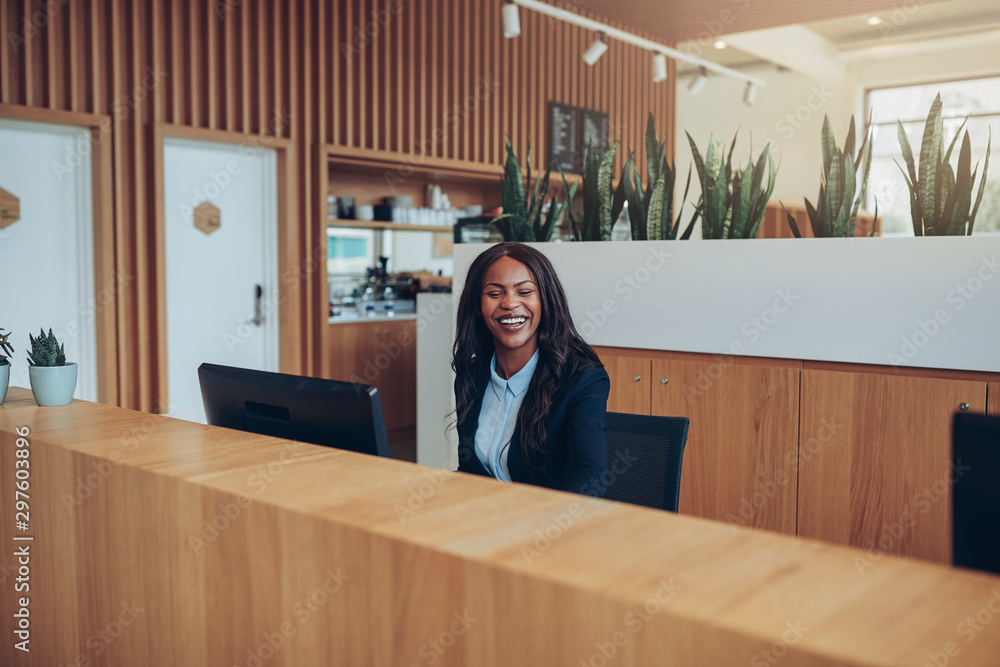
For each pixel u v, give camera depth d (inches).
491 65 256.5
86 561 43.8
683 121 433.1
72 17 164.6
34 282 167.2
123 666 42.1
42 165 167.2
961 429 36.5
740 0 263.7
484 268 63.2
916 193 91.1
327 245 213.2
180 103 183.6
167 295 188.4
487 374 66.2
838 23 345.7
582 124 287.3
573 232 118.7
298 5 204.7
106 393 174.2
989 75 354.0
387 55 225.1
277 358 209.8
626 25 297.0
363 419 44.0
